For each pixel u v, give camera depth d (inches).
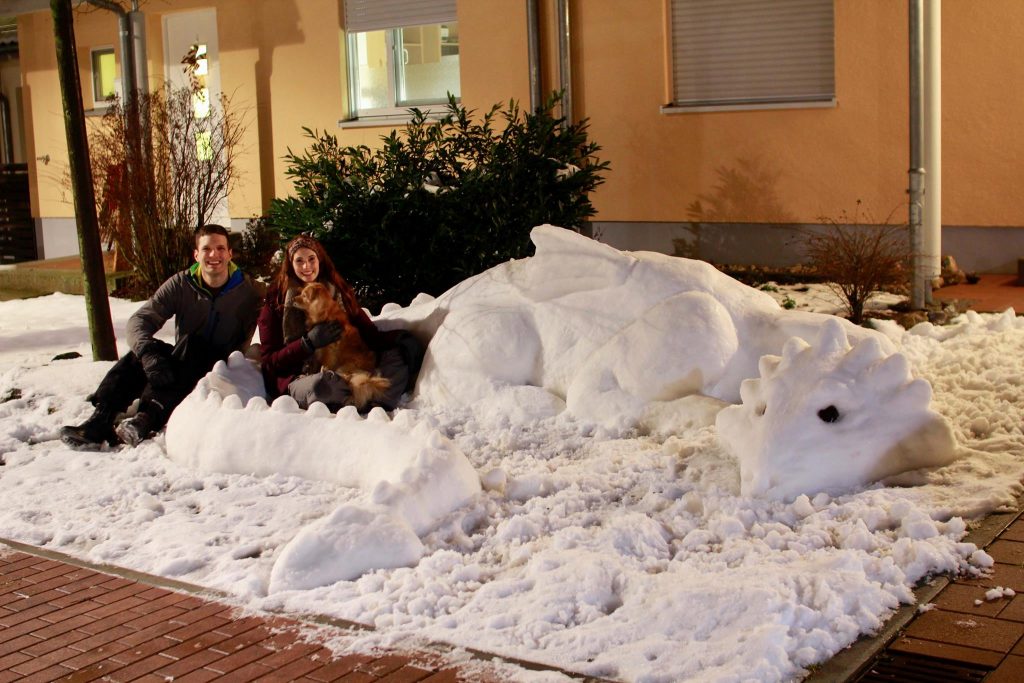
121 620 173.5
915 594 166.1
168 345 297.9
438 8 594.6
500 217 391.2
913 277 387.9
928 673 143.9
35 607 180.2
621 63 528.7
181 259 559.2
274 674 152.6
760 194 501.7
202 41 691.4
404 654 156.6
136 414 285.4
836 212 484.4
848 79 474.0
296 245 291.0
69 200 772.0
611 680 145.8
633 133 530.9
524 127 419.8
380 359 295.3
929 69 412.5
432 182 406.6
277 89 651.5
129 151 565.6
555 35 542.3
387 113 623.5
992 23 438.9
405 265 392.8
